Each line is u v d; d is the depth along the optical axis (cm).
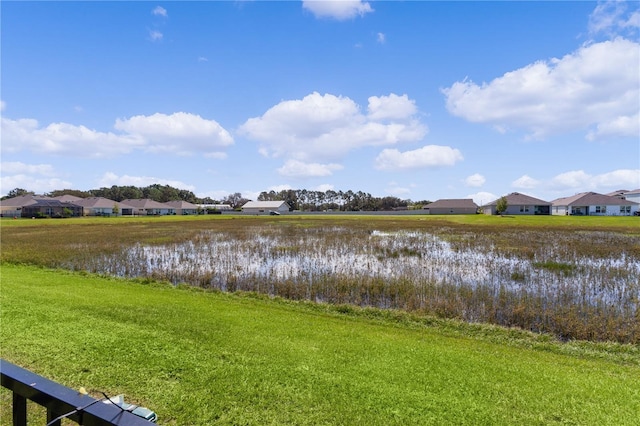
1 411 327
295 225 4062
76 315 620
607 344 616
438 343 554
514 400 366
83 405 171
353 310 794
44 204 6719
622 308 844
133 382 388
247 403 351
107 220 5141
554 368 463
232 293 945
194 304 744
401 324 709
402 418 330
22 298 736
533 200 6775
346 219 5856
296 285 1028
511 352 535
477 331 673
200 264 1403
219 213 9544
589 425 327
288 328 584
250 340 516
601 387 404
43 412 331
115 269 1298
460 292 955
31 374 196
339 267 1352
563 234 2731
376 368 432
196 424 319
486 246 2002
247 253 1733
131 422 159
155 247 1917
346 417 330
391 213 8394
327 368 428
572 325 695
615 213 6072
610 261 1541
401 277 1114
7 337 505
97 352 462
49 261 1398
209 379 395
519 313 775
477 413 341
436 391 380
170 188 12219
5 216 6600
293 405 348
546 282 1127
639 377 450
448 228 3478
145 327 565
